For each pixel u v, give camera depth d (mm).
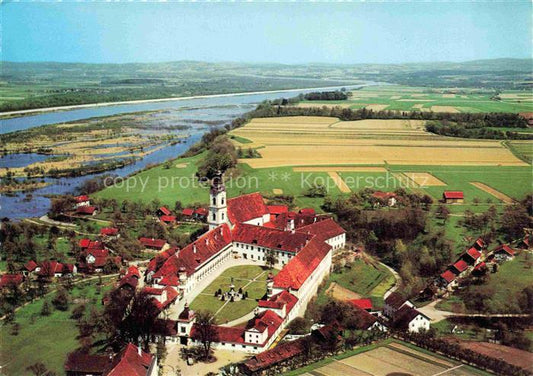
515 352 195625
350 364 187375
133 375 162875
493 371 182500
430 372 182250
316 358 190875
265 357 187625
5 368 182125
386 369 184000
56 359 187375
